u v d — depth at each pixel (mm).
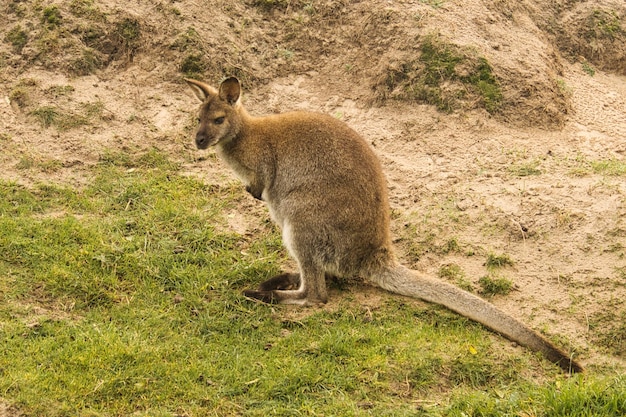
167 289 10781
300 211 10641
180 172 13305
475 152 13516
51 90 14148
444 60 14570
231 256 11484
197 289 10734
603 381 9039
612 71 16656
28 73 14406
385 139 13953
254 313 10406
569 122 14516
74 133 13672
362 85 14969
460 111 14172
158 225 11906
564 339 10031
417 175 13078
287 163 11008
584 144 13891
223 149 11461
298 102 14812
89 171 13070
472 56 14609
